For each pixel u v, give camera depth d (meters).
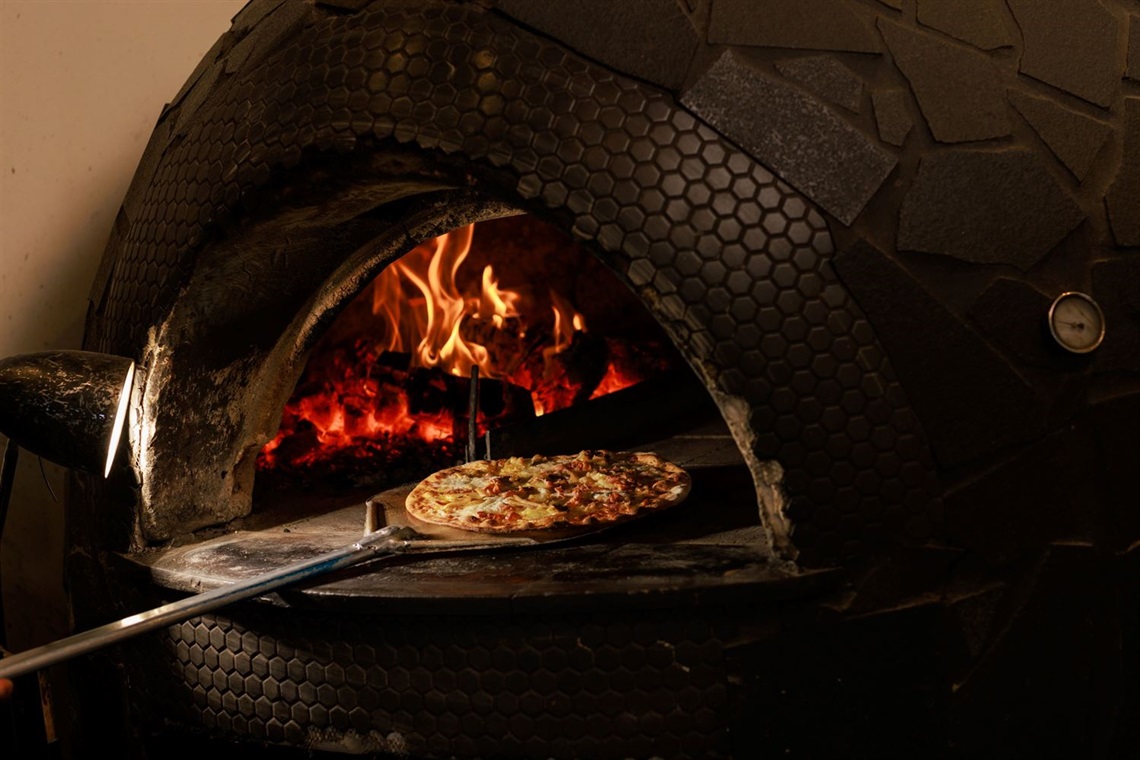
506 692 1.44
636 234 1.37
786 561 1.40
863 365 1.37
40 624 2.40
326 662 1.50
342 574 1.51
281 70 1.54
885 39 1.44
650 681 1.41
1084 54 1.51
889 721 1.41
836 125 1.39
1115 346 1.44
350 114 1.46
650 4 1.42
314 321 1.87
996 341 1.40
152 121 2.20
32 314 2.26
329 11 1.56
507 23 1.44
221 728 1.61
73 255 2.23
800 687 1.40
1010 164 1.43
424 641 1.45
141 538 1.72
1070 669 1.43
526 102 1.40
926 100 1.42
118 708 1.77
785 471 1.37
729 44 1.41
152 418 1.68
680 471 1.80
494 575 1.47
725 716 1.41
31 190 2.23
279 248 1.66
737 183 1.37
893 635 1.39
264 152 1.52
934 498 1.39
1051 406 1.42
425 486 1.79
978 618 1.41
